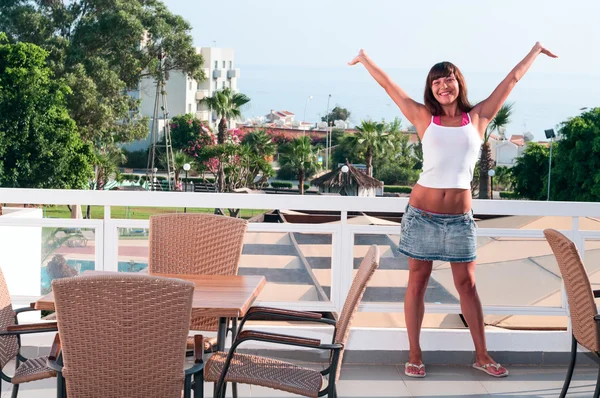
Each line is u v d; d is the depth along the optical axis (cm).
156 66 5016
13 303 430
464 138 376
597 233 428
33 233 427
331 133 7338
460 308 436
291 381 281
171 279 236
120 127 4803
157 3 5125
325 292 431
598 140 4669
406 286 434
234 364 293
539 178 5475
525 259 437
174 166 5872
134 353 241
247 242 427
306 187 5762
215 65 8894
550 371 421
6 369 402
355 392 381
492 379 405
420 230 392
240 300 286
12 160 3725
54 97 3812
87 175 3919
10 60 3756
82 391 247
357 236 430
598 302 434
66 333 241
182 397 260
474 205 416
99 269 425
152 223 371
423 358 427
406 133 6769
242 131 5925
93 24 4703
